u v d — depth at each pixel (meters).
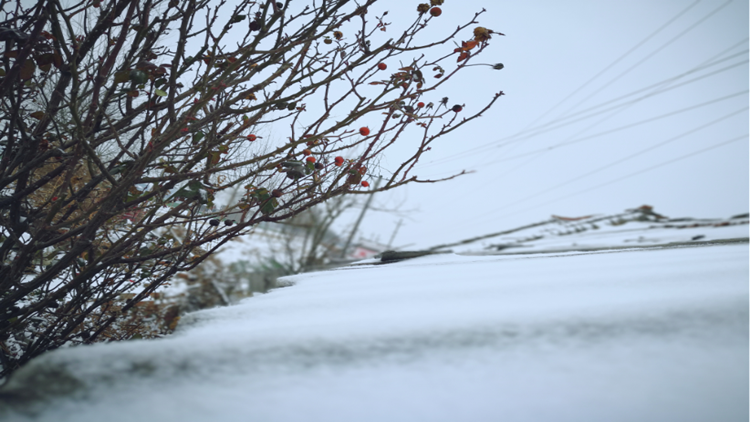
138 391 0.70
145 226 1.93
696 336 0.80
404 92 1.78
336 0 1.86
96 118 1.87
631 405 0.64
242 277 13.48
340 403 0.67
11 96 1.76
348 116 1.80
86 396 0.69
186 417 0.65
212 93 1.77
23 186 2.00
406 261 3.04
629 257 1.96
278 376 0.74
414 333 0.87
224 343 0.84
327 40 1.95
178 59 1.79
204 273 10.55
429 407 0.66
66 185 1.70
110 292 2.44
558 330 0.85
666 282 1.18
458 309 1.07
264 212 1.95
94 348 0.80
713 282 1.13
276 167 1.93
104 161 2.34
